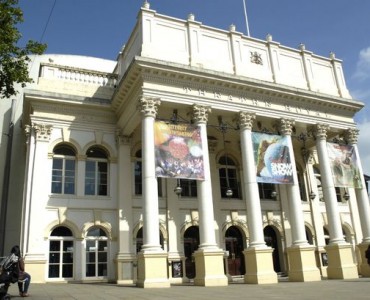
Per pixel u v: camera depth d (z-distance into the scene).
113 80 22.39
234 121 20.06
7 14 11.37
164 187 21.11
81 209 19.45
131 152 21.16
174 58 19.06
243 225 22.22
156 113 17.64
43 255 17.88
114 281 18.91
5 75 11.95
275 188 24.08
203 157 17.92
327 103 22.31
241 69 20.58
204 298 10.52
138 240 19.92
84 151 20.36
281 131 20.66
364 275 21.23
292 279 18.86
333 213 20.77
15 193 22.30
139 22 19.36
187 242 21.05
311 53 23.59
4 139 23.17
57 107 20.33
